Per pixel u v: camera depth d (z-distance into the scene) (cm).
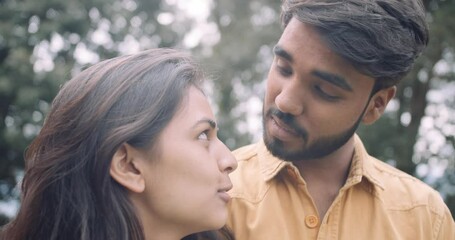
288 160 140
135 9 955
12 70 781
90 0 870
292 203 146
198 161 118
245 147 171
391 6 126
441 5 710
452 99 789
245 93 934
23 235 121
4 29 819
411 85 770
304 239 143
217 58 862
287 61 128
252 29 873
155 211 119
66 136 119
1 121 818
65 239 117
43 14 842
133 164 117
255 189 151
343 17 120
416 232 148
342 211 146
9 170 851
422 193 154
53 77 776
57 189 118
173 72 121
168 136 117
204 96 126
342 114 131
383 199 150
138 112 116
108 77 119
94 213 115
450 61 745
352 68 125
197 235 138
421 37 135
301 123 132
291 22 128
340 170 149
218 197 123
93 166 115
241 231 147
